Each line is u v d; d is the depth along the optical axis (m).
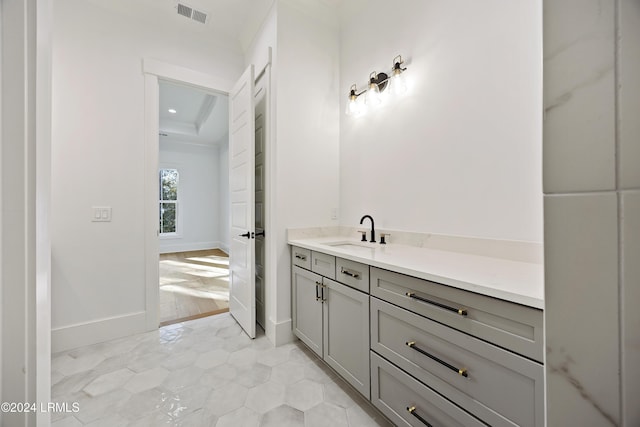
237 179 2.44
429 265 1.15
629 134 0.31
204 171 6.95
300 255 1.95
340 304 1.53
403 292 1.14
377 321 1.28
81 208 2.04
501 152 1.31
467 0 1.44
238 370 1.71
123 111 2.19
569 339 0.35
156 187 2.32
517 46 1.25
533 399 0.75
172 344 2.05
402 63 1.80
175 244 6.58
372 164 2.04
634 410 0.31
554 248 0.36
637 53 0.30
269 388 1.54
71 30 2.01
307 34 2.18
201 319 2.54
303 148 2.14
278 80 2.02
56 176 1.96
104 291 2.12
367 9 2.09
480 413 0.88
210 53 2.59
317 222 2.21
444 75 1.55
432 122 1.62
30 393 0.63
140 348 1.99
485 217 1.37
